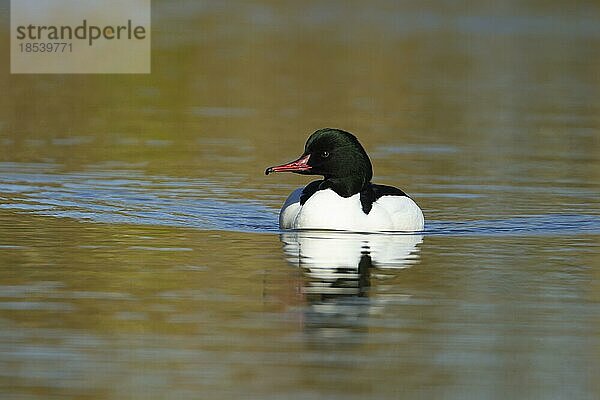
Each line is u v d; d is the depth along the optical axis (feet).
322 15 116.47
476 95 84.58
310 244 46.01
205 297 38.40
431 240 47.21
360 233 48.03
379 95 83.87
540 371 32.55
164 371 32.01
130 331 34.96
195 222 49.88
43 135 70.03
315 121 74.90
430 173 61.00
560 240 47.47
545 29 111.24
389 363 32.83
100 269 41.65
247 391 30.76
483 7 122.52
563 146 68.80
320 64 94.43
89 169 61.00
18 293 38.55
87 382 31.27
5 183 57.26
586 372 32.55
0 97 81.25
